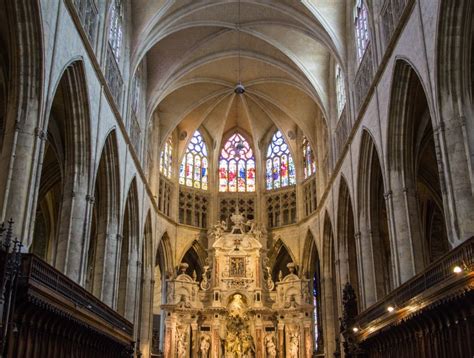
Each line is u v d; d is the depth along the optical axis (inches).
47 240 1435.8
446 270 685.3
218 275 1745.8
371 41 1104.8
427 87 802.2
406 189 978.1
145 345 1593.3
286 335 1678.2
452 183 732.7
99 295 1119.6
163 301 1788.9
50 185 1337.4
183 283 1716.3
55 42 784.9
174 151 1920.5
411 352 847.1
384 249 1561.3
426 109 1051.9
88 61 953.5
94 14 1024.9
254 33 1512.1
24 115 727.7
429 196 1421.0
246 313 1707.7
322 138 1740.9
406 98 956.6
